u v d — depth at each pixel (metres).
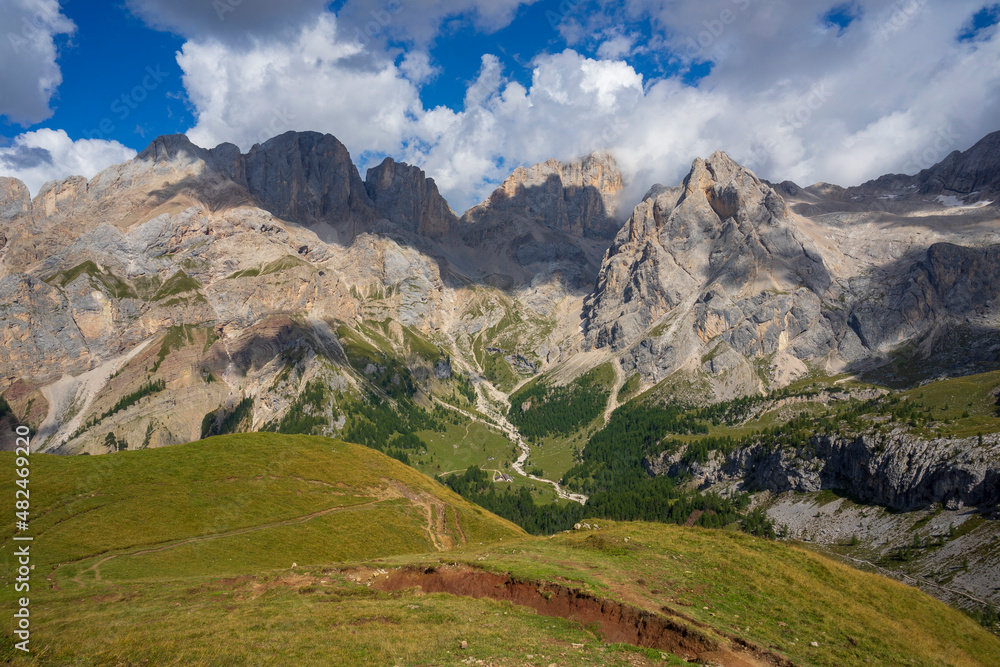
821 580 58.47
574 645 41.56
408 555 71.44
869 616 51.31
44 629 45.88
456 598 52.25
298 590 57.09
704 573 56.38
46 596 59.81
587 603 47.75
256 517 102.69
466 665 37.06
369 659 37.94
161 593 59.25
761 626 46.22
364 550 101.56
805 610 50.47
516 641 41.47
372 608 48.81
